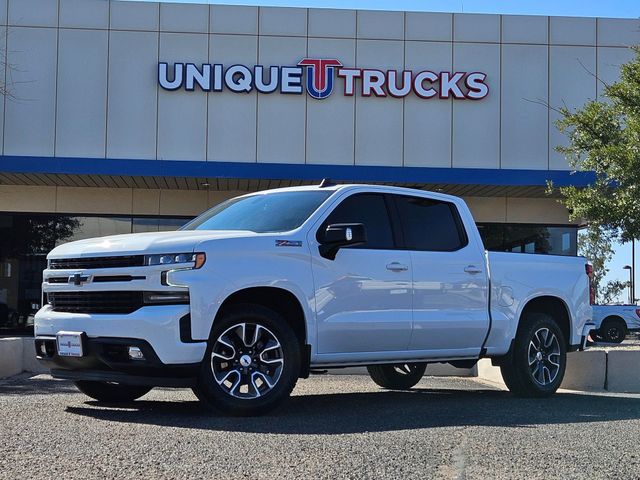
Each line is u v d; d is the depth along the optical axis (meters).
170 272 5.87
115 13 20.28
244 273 6.10
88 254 6.27
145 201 21.41
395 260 7.05
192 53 20.41
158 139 20.12
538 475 4.41
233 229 6.92
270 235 6.39
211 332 5.93
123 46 20.23
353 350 6.76
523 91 20.98
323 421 6.05
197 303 5.84
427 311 7.22
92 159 19.12
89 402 7.14
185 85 20.23
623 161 12.16
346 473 4.32
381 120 20.62
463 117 20.78
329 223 6.80
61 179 20.08
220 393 5.98
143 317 5.80
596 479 4.37
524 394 8.17
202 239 6.06
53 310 6.54
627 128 12.85
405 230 7.32
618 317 24.95
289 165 19.83
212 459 4.57
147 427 5.59
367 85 20.58
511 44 21.05
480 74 20.83
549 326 8.30
